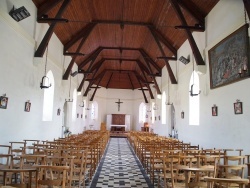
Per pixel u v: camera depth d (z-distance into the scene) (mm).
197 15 12812
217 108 11086
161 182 8680
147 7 15555
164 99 23906
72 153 7188
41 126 13727
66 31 16469
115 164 12469
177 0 12672
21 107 10789
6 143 9406
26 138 11453
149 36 19797
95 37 20609
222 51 10484
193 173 6215
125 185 8320
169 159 6500
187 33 12664
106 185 8266
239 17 9219
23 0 10359
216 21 11312
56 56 16141
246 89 8695
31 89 11977
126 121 35312
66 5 12078
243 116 8859
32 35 11672
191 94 13352
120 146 21234
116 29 19656
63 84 18062
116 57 27469
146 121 33250
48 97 15680
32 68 11914
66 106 20844
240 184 3344
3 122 9117
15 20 9641
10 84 9586
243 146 8812
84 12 15711
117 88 37312
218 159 6758
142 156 12156
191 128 14938
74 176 6992
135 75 33562
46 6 12148
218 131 10938
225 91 10328
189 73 15570
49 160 6207
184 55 16625
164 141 13188
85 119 30656
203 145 12727
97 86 32406
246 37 8547
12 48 9578
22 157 5422
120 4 15438
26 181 5934
